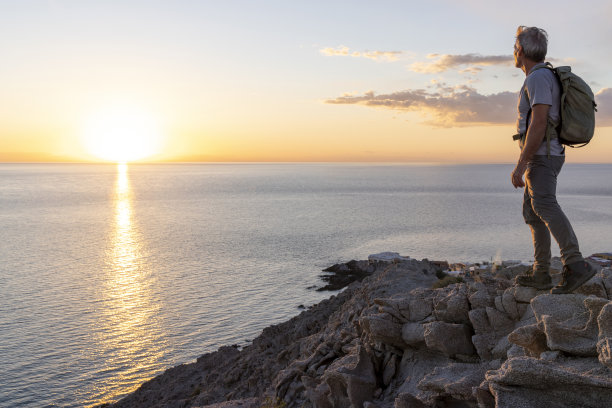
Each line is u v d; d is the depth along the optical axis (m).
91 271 148.25
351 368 9.77
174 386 40.66
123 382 68.12
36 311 104.81
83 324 95.56
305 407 11.51
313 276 136.00
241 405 14.71
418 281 23.58
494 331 7.44
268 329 36.62
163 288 125.62
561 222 5.89
